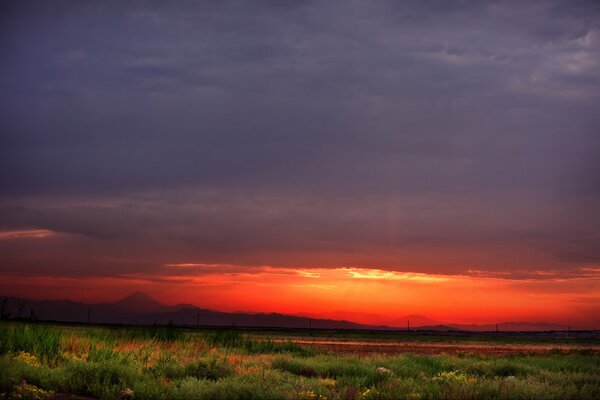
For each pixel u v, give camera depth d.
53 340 20.11
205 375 17.12
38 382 14.25
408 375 19.27
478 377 19.12
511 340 83.44
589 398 13.31
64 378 14.31
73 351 20.75
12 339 19.28
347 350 36.78
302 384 15.24
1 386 12.73
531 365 22.80
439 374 18.98
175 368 17.89
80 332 26.38
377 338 83.69
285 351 29.77
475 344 60.00
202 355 23.95
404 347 45.88
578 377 16.95
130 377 15.10
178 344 27.28
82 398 13.19
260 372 17.41
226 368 17.95
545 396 13.21
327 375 19.23
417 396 13.81
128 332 30.19
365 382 16.64
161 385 14.45
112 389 13.70
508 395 13.54
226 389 13.88
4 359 15.66
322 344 46.16
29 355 17.45
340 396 14.27
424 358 24.05
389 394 14.01
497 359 25.11
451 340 79.38
